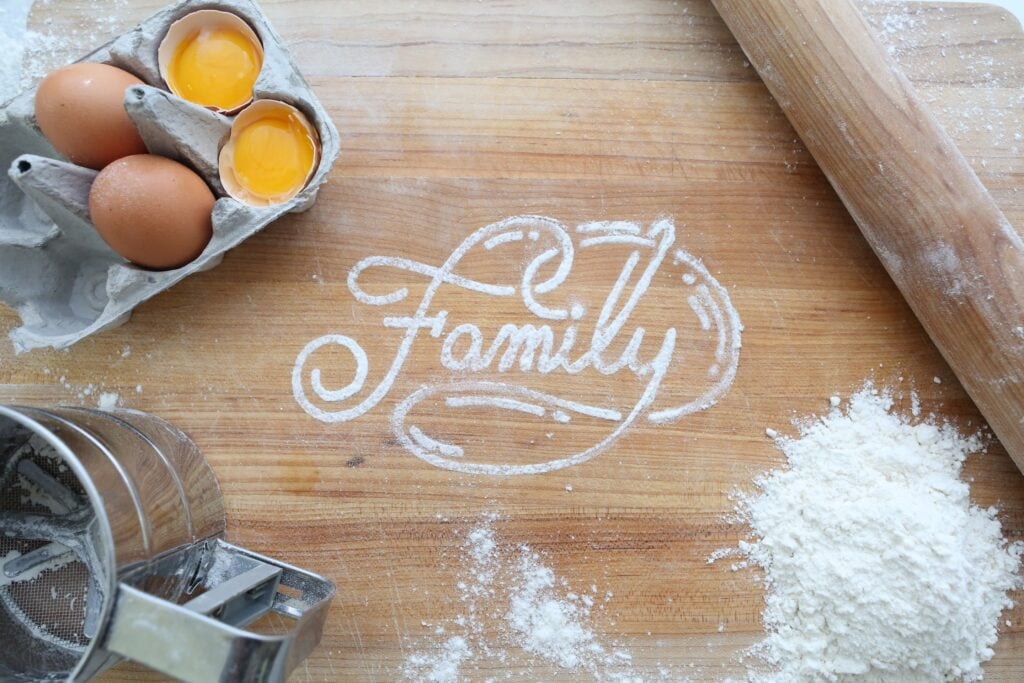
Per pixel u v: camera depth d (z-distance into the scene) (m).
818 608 0.39
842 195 0.39
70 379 0.41
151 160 0.36
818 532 0.39
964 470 0.40
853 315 0.41
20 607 0.37
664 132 0.42
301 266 0.41
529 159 0.41
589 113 0.42
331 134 0.38
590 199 0.41
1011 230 0.38
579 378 0.41
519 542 0.40
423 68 0.42
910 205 0.38
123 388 0.40
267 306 0.41
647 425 0.40
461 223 0.41
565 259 0.41
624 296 0.41
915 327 0.41
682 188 0.41
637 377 0.41
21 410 0.34
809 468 0.40
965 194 0.37
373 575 0.40
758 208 0.41
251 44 0.39
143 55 0.38
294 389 0.41
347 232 0.41
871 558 0.38
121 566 0.31
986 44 0.42
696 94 0.42
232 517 0.40
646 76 0.42
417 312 0.41
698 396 0.41
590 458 0.40
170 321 0.41
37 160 0.35
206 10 0.38
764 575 0.40
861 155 0.38
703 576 0.40
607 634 0.40
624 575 0.40
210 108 0.39
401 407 0.40
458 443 0.40
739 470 0.40
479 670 0.39
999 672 0.40
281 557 0.40
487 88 0.42
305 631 0.33
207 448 0.40
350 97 0.41
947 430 0.40
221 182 0.38
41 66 0.42
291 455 0.40
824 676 0.39
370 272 0.41
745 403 0.41
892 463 0.39
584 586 0.40
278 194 0.39
